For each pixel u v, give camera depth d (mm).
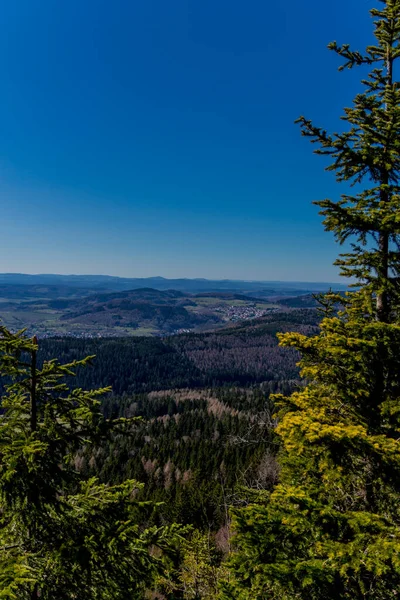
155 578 6359
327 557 5371
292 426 5402
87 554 5438
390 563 5191
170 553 6500
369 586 5727
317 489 6023
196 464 62594
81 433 6242
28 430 6000
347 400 6961
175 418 110000
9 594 3959
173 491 52156
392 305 7398
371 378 7051
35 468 5301
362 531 5000
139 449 82812
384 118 7172
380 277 6816
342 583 5621
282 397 7000
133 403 135500
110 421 6457
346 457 5848
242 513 5742
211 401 131875
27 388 6059
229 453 57844
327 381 7445
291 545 5727
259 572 5383
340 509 6641
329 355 7004
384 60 7582
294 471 6965
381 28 7316
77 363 6453
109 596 5656
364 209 6918
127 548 5898
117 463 71562
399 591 5273
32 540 5676
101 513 6195
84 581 5555
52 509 5965
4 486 5211
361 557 4660
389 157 6934
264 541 5398
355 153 7055
